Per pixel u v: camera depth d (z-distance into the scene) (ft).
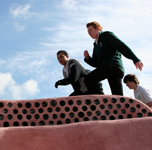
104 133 7.27
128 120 7.55
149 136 7.27
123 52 10.05
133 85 10.94
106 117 8.53
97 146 7.08
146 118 7.60
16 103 8.39
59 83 11.51
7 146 6.93
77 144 7.10
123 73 10.57
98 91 10.85
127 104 8.63
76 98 8.61
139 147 7.10
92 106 8.61
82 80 11.58
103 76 10.45
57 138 7.16
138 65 9.63
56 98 8.59
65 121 8.45
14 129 7.20
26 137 7.11
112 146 7.09
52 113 8.46
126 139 7.22
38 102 8.48
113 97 8.66
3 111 8.27
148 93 10.42
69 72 11.59
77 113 8.53
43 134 7.19
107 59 10.50
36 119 8.38
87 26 11.38
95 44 11.44
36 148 6.99
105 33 10.61
